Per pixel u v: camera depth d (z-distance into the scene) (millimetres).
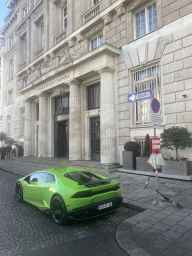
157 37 10062
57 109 17484
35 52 21938
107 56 11516
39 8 21172
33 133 21062
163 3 9984
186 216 4266
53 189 4449
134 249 3088
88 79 13898
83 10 15352
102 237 3635
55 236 3674
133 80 11305
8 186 8219
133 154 9938
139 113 10969
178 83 8992
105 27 13102
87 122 14281
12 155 25562
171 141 7902
